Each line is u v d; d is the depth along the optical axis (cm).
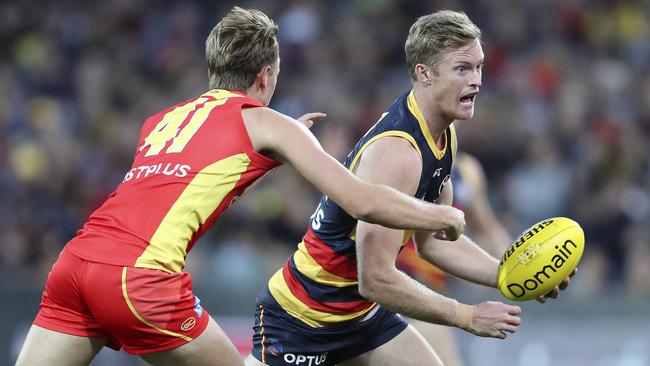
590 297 3131
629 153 3953
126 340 1514
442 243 1816
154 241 1488
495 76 4616
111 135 4325
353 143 4122
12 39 5159
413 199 1461
